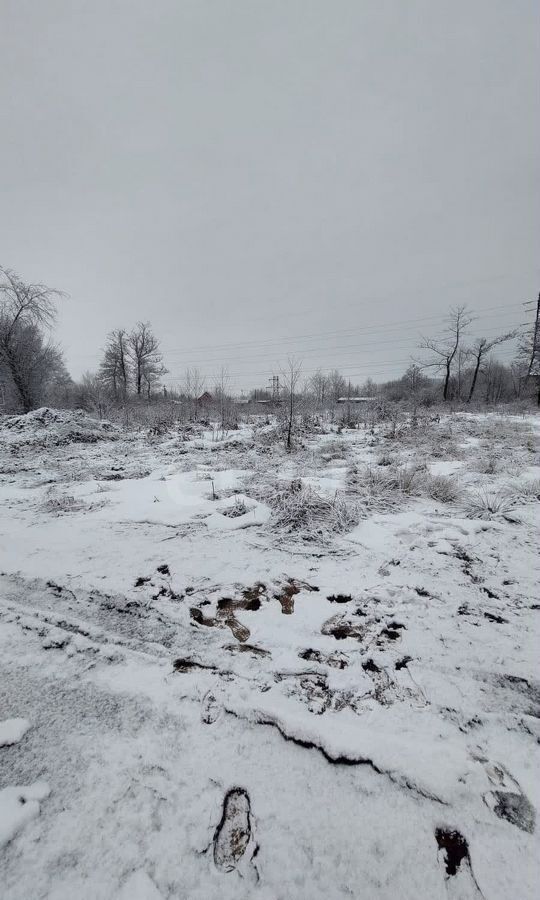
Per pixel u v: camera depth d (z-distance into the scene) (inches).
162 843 57.2
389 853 55.2
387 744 71.5
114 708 81.4
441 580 131.4
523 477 269.9
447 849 55.7
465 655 95.7
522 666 91.4
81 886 52.2
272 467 328.2
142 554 156.7
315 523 181.9
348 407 724.7
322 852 55.6
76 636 105.7
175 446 466.0
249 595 125.6
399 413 743.7
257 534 176.4
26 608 119.6
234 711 80.3
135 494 251.0
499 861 54.1
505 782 64.6
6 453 425.7
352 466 313.1
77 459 394.3
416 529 178.5
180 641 103.7
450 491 225.0
